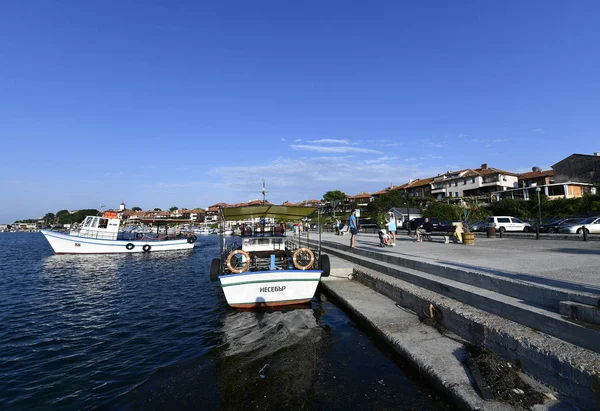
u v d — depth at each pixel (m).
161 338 7.86
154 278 17.53
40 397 5.24
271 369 5.73
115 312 10.52
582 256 9.57
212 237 68.31
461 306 6.20
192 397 4.95
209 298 12.22
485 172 54.69
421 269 9.16
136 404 4.88
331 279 12.25
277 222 14.51
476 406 3.80
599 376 3.27
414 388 4.83
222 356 6.46
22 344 7.71
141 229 53.53
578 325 4.03
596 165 42.53
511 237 19.66
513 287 5.74
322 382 5.17
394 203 55.69
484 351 4.97
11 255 31.08
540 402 3.68
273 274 9.62
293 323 8.30
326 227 45.28
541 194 39.00
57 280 17.27
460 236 16.05
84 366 6.39
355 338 7.07
